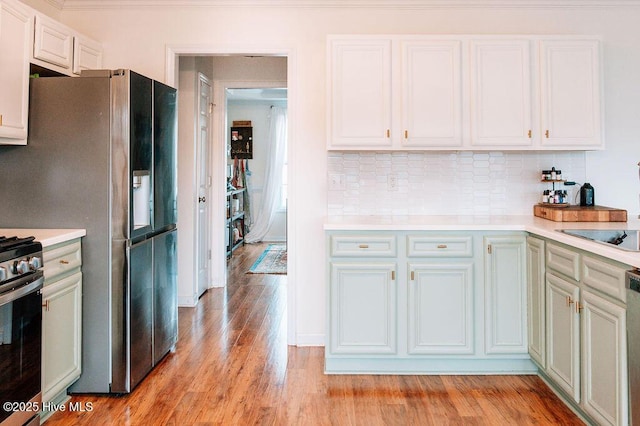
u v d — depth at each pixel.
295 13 3.20
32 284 1.93
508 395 2.42
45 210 2.40
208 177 4.72
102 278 2.40
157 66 3.24
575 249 2.10
